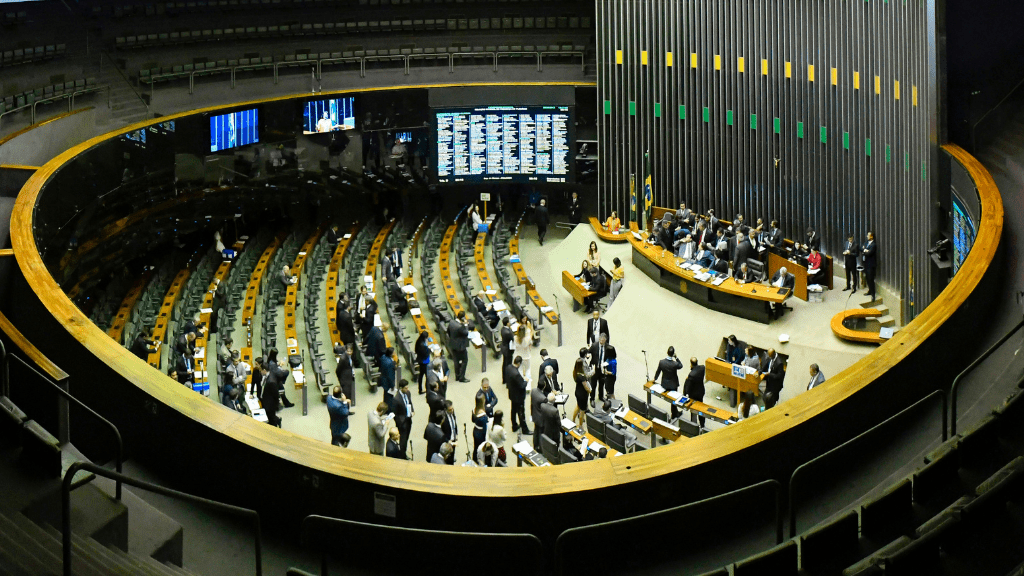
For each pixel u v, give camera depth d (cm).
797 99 2464
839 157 2370
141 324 1978
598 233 2661
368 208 2767
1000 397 1138
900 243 2159
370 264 2411
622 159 2761
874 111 2233
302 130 2581
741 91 2584
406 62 2819
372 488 1006
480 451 1454
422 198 2795
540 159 2705
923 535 816
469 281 2403
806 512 1045
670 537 1020
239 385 1700
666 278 2278
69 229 1839
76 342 1195
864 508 898
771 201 2581
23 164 2003
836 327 1984
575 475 1012
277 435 1084
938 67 1917
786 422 1075
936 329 1216
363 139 2680
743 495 1041
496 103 2672
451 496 991
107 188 2031
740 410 1692
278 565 996
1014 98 1986
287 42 2897
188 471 1114
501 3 2939
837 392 1120
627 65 2700
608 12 2678
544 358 1739
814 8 2378
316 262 2378
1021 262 1459
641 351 2089
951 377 1244
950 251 1881
